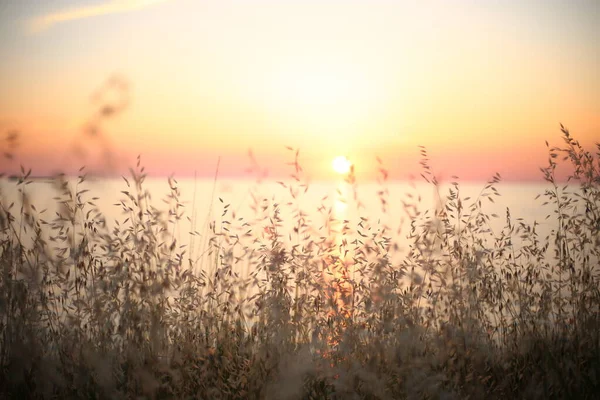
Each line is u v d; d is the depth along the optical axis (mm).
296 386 3703
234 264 4566
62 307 4055
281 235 4590
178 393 3732
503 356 4309
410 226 4613
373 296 4203
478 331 4305
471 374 3848
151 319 3873
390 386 3783
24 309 3787
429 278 4508
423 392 3693
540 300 4516
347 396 3719
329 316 4230
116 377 3785
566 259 4625
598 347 4168
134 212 4133
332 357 4047
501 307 4598
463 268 4523
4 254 3855
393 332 4066
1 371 3635
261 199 4684
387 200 4668
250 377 3803
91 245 4113
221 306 4359
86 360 3738
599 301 4434
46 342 3967
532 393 3814
